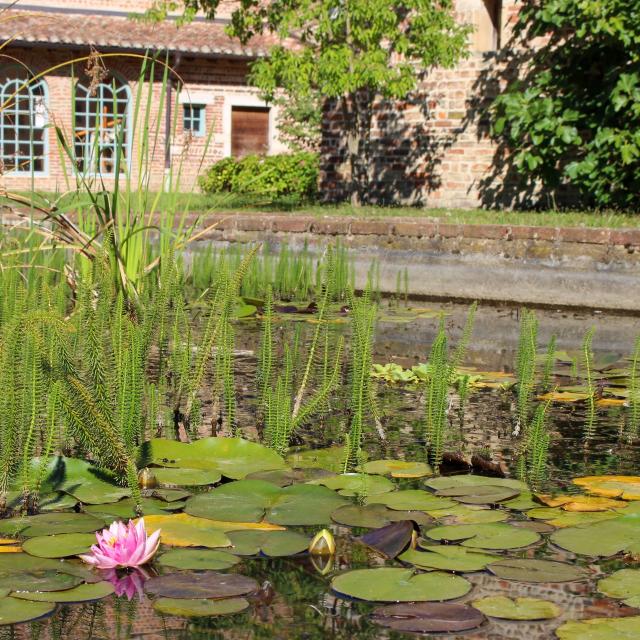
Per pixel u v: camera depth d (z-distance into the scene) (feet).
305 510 8.64
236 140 77.82
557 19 33.32
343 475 9.77
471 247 24.89
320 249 26.86
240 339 17.54
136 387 10.40
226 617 6.38
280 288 24.04
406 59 36.91
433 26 35.58
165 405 12.66
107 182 61.82
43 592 6.72
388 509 8.73
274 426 10.68
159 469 9.68
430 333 19.26
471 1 38.24
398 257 25.82
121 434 9.73
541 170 34.81
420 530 8.20
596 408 13.29
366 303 12.87
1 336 10.68
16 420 9.04
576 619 6.41
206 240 28.30
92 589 6.81
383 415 12.64
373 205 39.88
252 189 63.93
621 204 32.55
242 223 27.99
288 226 27.35
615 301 23.16
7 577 6.99
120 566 7.27
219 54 71.97
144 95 72.59
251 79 37.86
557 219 27.73
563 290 23.79
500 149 37.17
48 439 9.19
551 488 9.56
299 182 64.75
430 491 9.39
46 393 9.55
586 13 31.76
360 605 6.62
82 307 12.17
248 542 7.82
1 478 8.75
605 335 19.44
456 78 38.14
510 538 7.97
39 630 6.15
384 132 40.50
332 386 12.16
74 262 18.06
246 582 6.98
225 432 11.45
